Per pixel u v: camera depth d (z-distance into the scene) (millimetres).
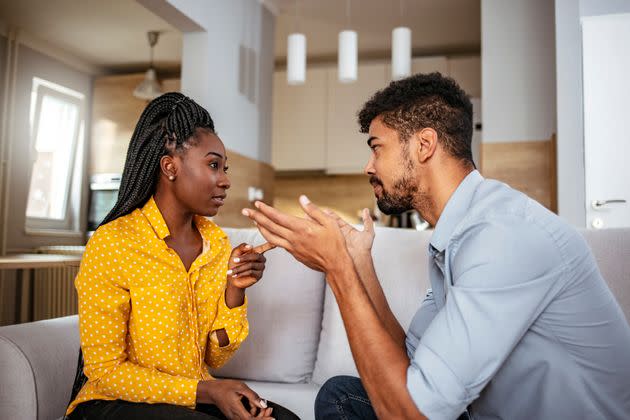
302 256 869
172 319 1029
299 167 5352
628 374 809
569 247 774
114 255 1005
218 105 3504
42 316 3709
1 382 1161
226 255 1176
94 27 4434
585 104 2908
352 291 818
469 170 931
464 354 725
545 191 3500
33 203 4914
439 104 916
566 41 2922
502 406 852
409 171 932
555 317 781
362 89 5270
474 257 767
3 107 4352
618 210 2844
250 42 4000
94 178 5238
